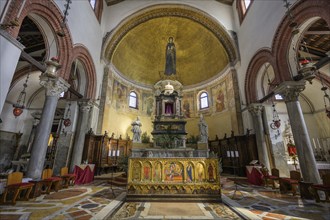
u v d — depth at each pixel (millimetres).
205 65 19531
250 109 13125
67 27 9664
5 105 15484
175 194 6191
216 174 6410
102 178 11477
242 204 5766
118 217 4547
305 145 8016
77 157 11734
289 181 7250
